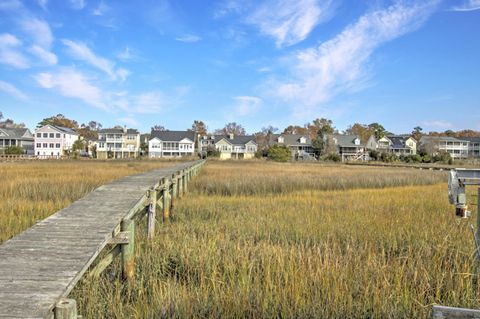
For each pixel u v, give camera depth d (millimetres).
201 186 17531
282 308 4375
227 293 4594
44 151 69125
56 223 5484
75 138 78375
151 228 7660
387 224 8430
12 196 12562
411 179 22578
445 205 11570
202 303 4449
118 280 5160
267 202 12805
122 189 8906
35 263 3785
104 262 5117
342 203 12312
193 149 75750
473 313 2338
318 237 7473
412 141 83188
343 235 7574
